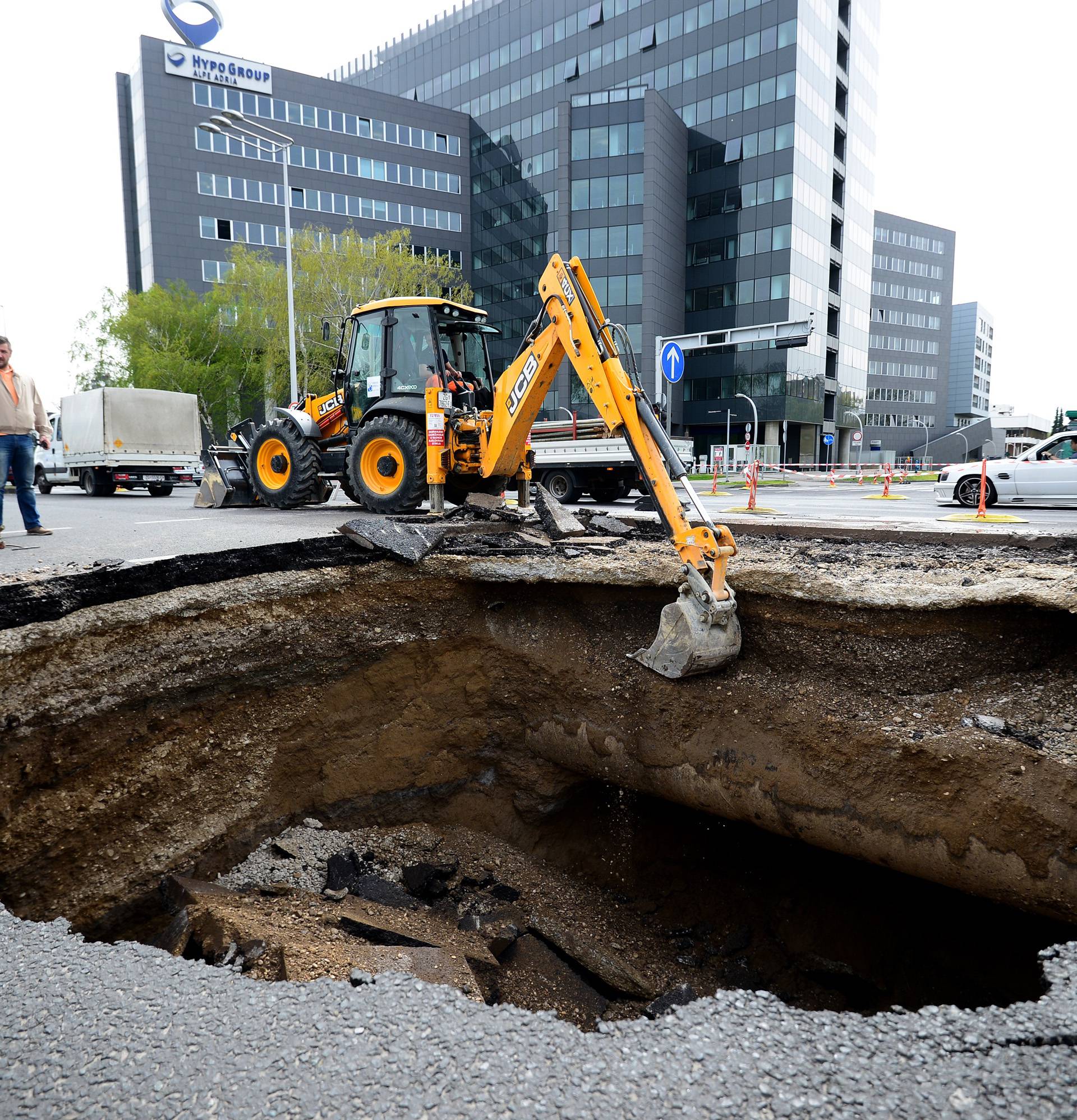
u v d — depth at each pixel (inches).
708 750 163.9
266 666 166.7
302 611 173.5
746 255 1770.4
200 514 374.6
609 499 597.3
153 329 1416.1
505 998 130.5
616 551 204.2
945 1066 57.4
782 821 152.6
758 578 167.3
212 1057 58.0
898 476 1384.1
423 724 196.9
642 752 174.9
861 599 152.9
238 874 159.5
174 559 153.4
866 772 141.2
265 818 170.9
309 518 334.6
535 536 224.8
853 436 2262.6
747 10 1673.2
